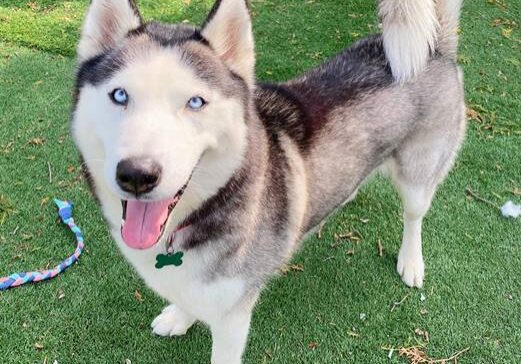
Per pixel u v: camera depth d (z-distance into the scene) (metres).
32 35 1.42
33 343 0.81
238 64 0.59
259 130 0.62
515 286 0.92
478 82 1.34
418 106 0.79
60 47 1.39
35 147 1.11
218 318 0.66
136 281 0.89
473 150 1.16
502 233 1.01
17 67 1.31
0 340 0.81
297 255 0.97
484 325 0.87
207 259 0.60
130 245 0.54
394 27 0.75
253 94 0.63
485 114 1.24
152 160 0.48
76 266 0.91
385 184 1.09
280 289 0.91
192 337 0.84
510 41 1.48
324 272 0.94
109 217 0.62
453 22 0.82
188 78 0.53
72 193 1.02
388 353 0.83
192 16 1.54
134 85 0.52
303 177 0.70
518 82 1.35
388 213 1.04
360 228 1.02
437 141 0.84
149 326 0.84
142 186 0.49
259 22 1.51
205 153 0.55
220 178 0.57
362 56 0.80
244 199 0.60
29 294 0.87
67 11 1.55
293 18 1.54
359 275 0.94
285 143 0.68
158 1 1.59
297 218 0.70
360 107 0.75
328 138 0.73
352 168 0.77
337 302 0.90
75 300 0.87
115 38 0.58
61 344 0.81
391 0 0.74
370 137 0.76
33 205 1.00
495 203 1.06
